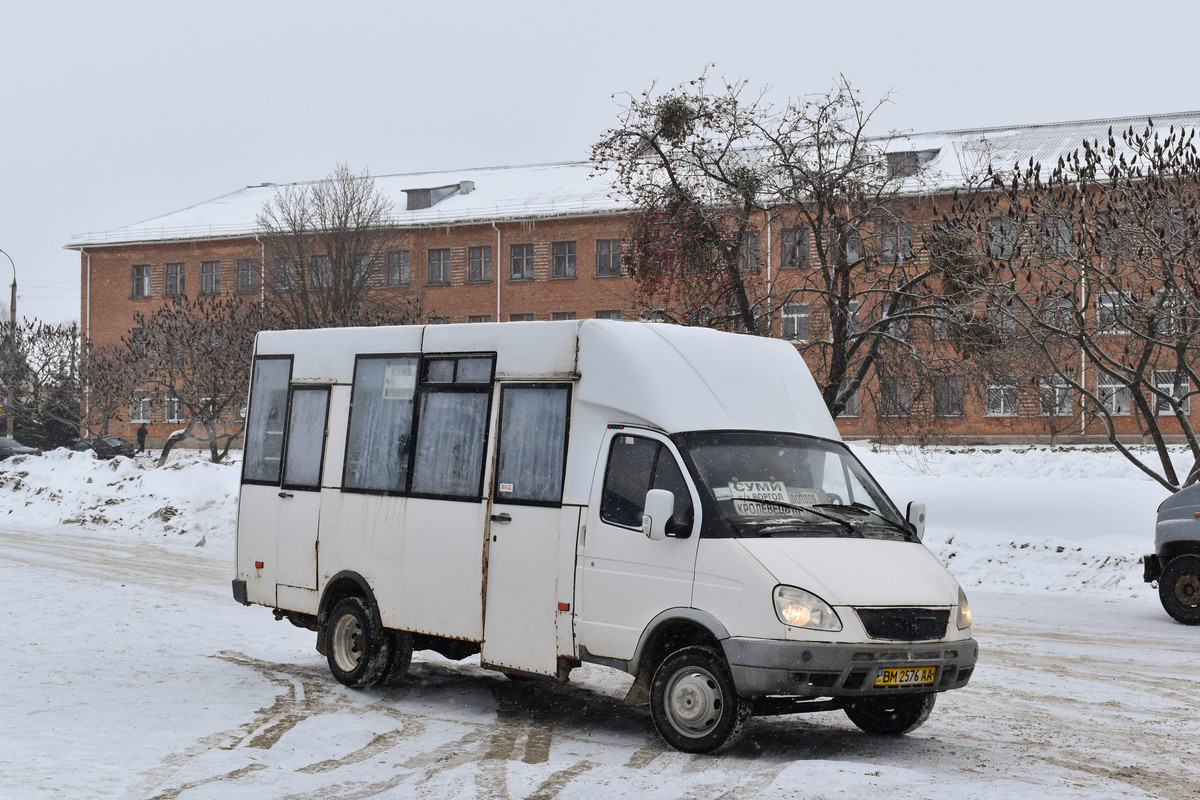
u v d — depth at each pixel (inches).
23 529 1059.3
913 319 925.2
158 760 291.4
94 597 613.6
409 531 381.7
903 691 296.2
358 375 412.2
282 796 261.9
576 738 327.6
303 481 425.7
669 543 311.3
